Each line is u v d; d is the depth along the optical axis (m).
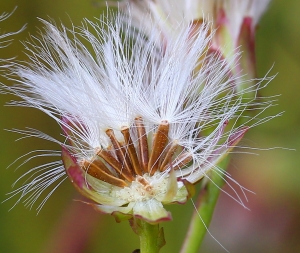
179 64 0.08
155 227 0.08
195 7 0.08
